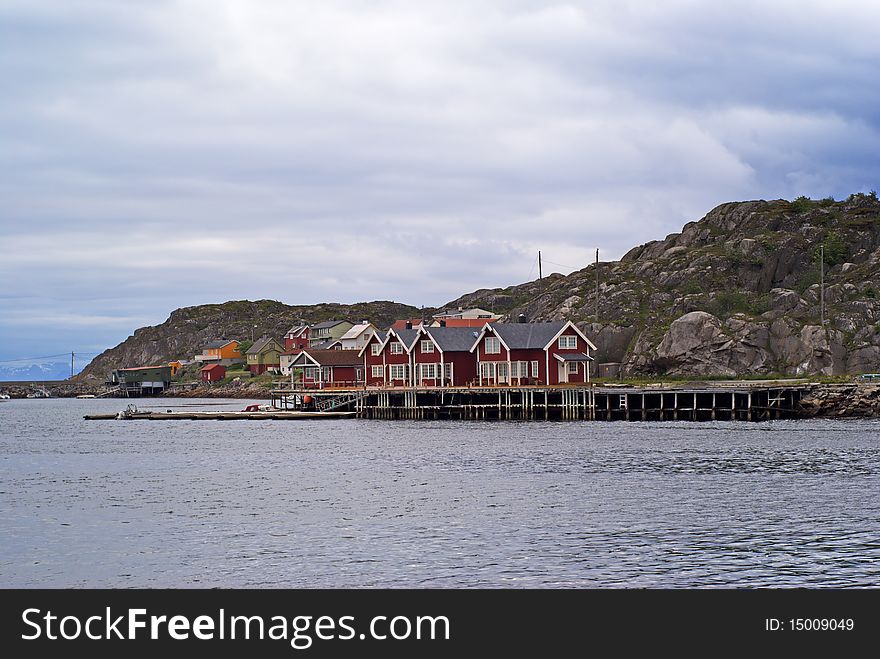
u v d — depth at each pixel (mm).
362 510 47875
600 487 53219
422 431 93062
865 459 62750
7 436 103188
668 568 36562
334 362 140375
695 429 87625
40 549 40844
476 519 45031
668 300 151500
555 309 162000
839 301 135500
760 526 42406
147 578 36719
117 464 71000
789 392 102188
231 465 68125
